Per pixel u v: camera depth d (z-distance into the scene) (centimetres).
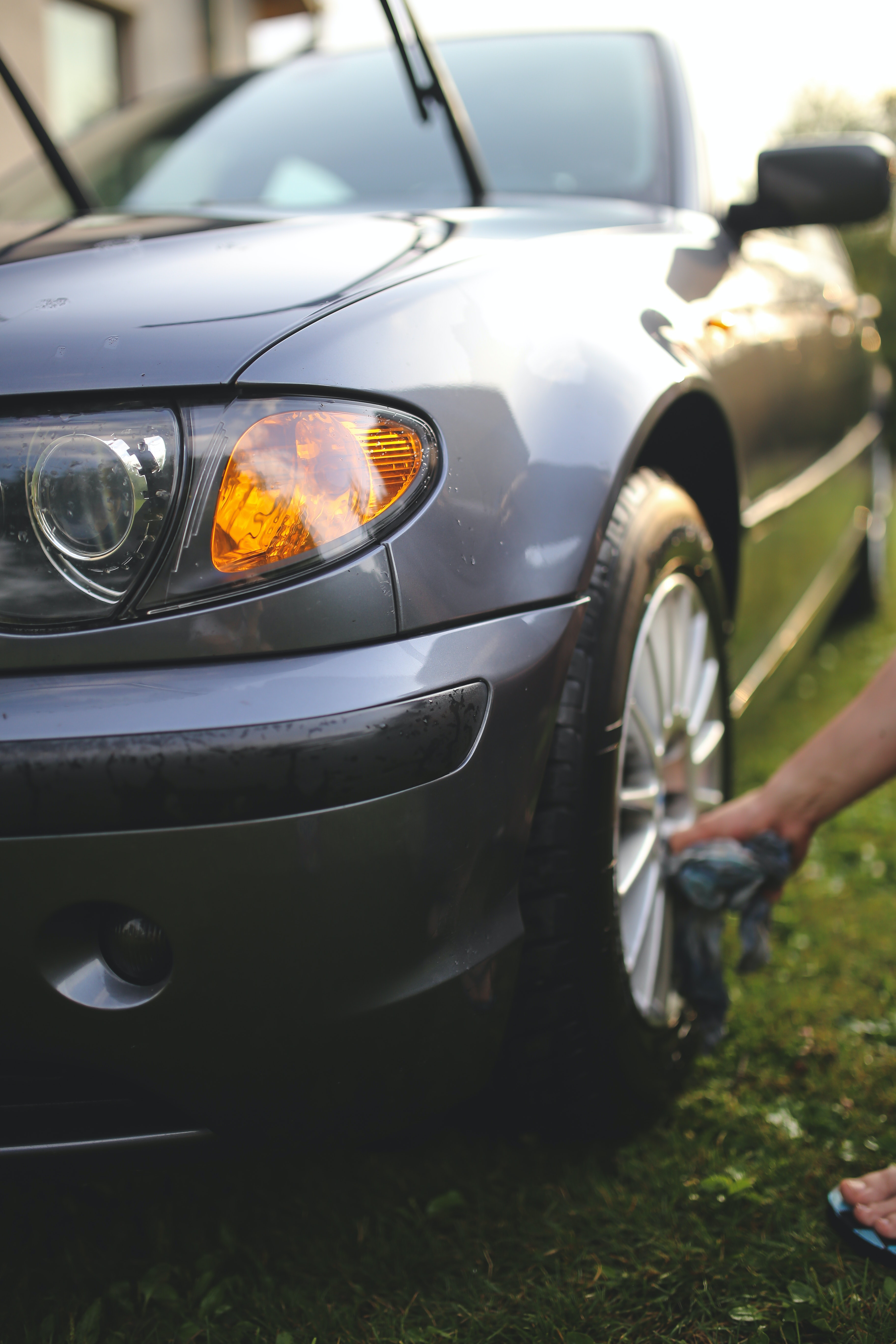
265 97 223
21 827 84
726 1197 119
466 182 189
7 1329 104
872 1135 130
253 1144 96
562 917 111
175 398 90
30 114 168
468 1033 100
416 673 90
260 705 86
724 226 196
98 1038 89
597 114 201
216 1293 106
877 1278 108
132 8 640
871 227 196
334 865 88
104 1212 120
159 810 84
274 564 88
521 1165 128
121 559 88
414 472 94
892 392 986
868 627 387
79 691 86
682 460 159
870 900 195
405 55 154
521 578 101
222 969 88
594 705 112
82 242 125
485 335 107
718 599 156
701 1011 140
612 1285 108
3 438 90
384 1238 116
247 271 107
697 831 139
